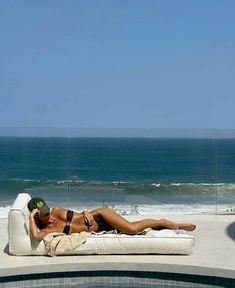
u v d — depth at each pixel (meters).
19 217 6.24
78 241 6.23
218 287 5.86
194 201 11.45
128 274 6.05
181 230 6.63
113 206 11.40
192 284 5.93
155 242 6.26
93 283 6.04
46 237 6.26
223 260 6.16
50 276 5.98
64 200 11.41
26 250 6.25
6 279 5.84
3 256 6.29
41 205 6.38
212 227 8.31
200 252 6.53
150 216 10.05
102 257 6.22
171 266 5.97
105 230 6.58
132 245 6.24
